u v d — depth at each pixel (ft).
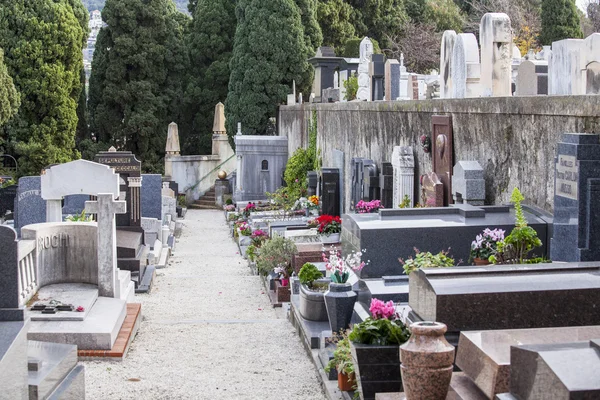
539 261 29.91
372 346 24.52
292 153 110.63
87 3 335.67
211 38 140.26
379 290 31.71
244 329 41.78
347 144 72.38
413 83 62.13
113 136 137.80
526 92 40.88
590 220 27.14
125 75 137.69
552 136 32.27
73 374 24.66
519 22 116.67
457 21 145.89
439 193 42.96
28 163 123.75
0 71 101.76
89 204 40.60
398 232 33.99
